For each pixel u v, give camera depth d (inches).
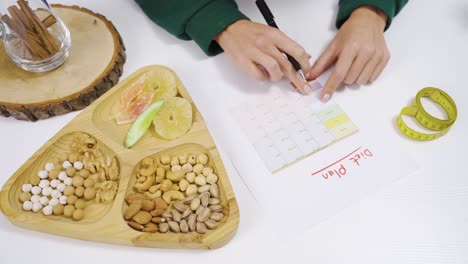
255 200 26.0
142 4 34.0
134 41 33.9
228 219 24.0
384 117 28.8
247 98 30.4
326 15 34.0
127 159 27.3
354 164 26.9
